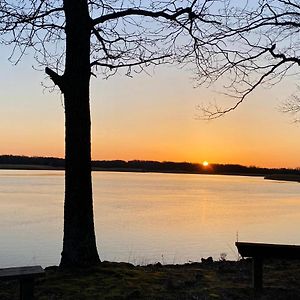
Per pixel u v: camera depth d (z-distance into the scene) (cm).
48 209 5131
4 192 8994
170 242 2600
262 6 899
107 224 3694
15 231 3172
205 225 3669
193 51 941
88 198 820
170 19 885
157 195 8900
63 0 832
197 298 662
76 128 816
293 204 6738
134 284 727
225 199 7962
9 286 720
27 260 1970
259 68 952
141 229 3331
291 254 682
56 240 2709
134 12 859
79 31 817
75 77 815
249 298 671
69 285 711
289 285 750
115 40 938
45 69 823
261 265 707
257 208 5809
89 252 819
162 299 655
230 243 2536
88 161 823
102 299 649
